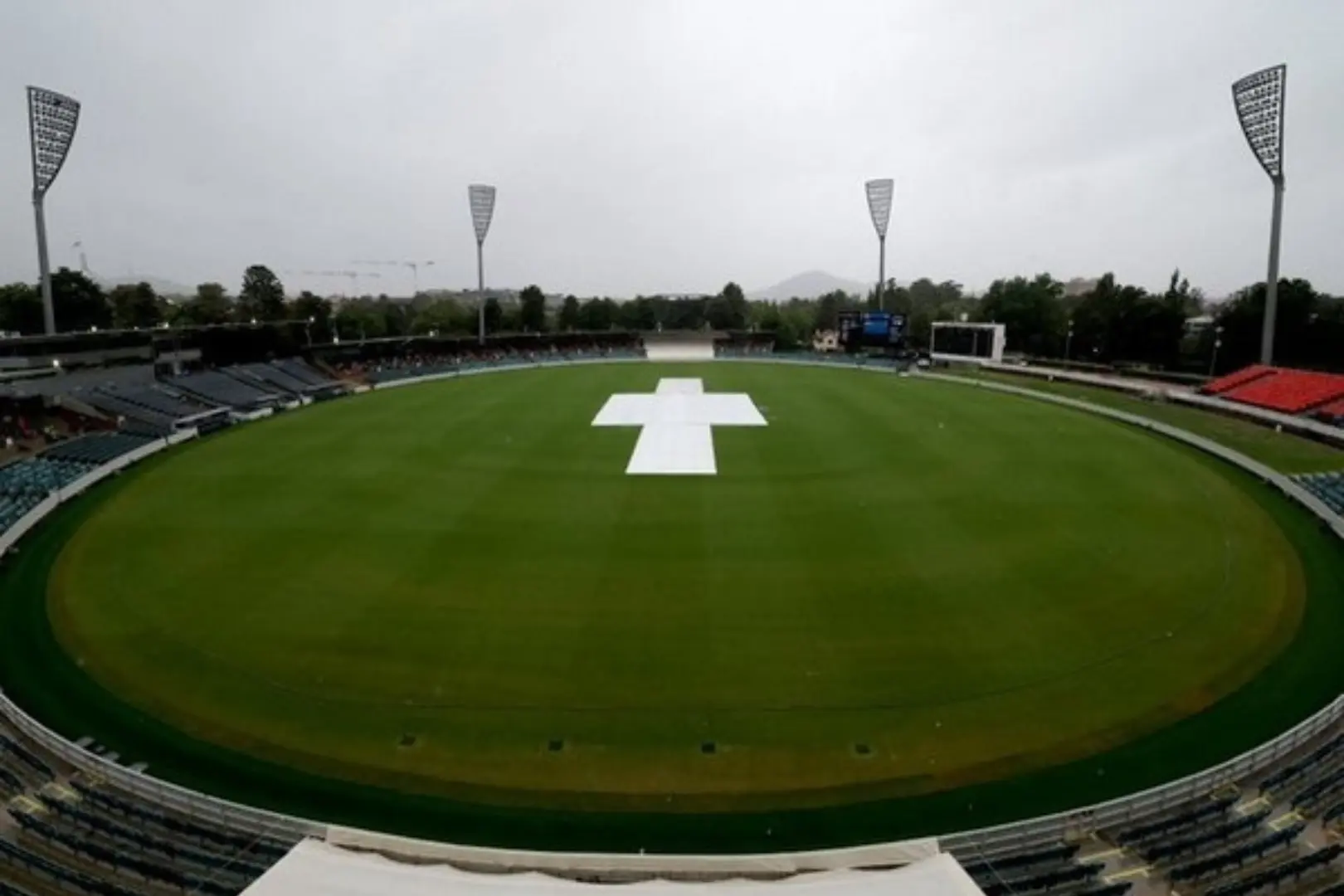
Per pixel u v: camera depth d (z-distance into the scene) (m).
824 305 150.00
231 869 12.09
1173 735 16.25
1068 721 16.61
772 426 43.84
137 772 14.51
